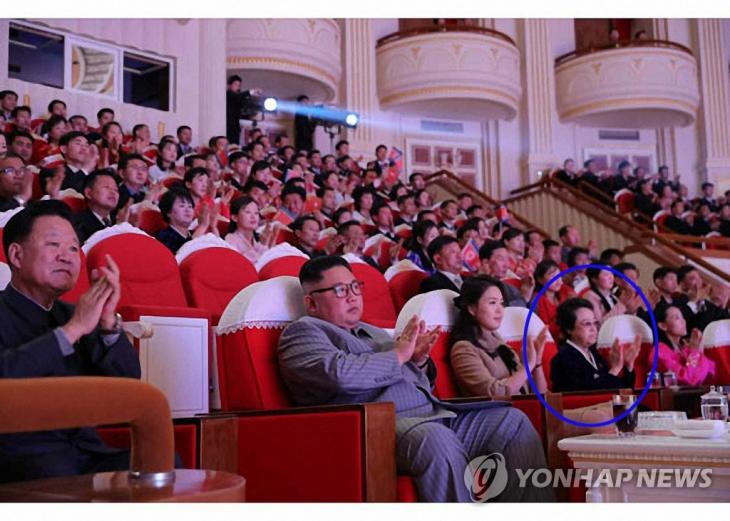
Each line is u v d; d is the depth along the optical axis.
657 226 5.70
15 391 0.51
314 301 1.33
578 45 7.81
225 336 1.29
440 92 6.68
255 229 2.77
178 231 2.29
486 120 7.40
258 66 5.86
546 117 7.30
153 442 0.62
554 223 6.33
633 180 6.27
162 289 1.72
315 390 1.23
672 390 1.85
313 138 6.47
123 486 0.60
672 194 6.07
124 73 5.11
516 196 6.92
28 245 0.97
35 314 0.98
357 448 1.02
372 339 1.38
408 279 2.36
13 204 2.19
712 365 2.46
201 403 1.46
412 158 7.12
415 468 1.08
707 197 6.69
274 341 1.30
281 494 1.06
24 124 3.76
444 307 1.63
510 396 1.44
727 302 3.47
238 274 1.91
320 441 1.05
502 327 1.84
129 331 1.04
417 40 6.77
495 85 6.80
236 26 5.85
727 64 7.68
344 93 6.74
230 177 3.88
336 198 4.34
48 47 4.78
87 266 1.63
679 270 3.29
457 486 1.08
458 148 7.30
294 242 2.91
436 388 1.54
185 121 5.20
